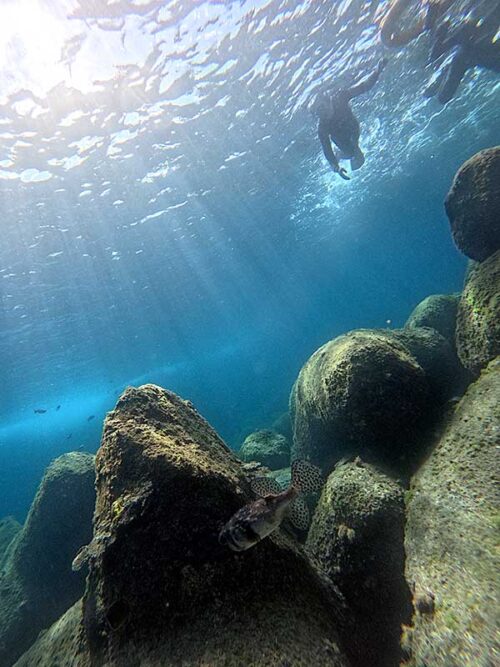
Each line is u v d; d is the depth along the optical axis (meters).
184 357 49.41
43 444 51.03
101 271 16.77
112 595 2.41
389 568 2.78
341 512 3.23
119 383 44.34
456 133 21.80
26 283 14.63
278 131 13.03
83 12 6.83
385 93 13.80
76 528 5.99
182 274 22.28
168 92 9.32
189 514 2.49
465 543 2.48
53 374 27.53
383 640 2.54
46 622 5.71
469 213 4.72
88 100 8.58
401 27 8.04
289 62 9.91
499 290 3.97
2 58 7.06
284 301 55.78
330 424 4.32
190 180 13.70
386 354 4.05
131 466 2.79
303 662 1.97
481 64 8.27
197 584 2.27
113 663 2.21
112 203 12.65
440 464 3.14
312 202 22.92
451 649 2.12
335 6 8.71
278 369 64.25
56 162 9.88
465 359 4.29
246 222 20.28
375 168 22.52
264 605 2.25
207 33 8.16
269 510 2.16
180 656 2.04
